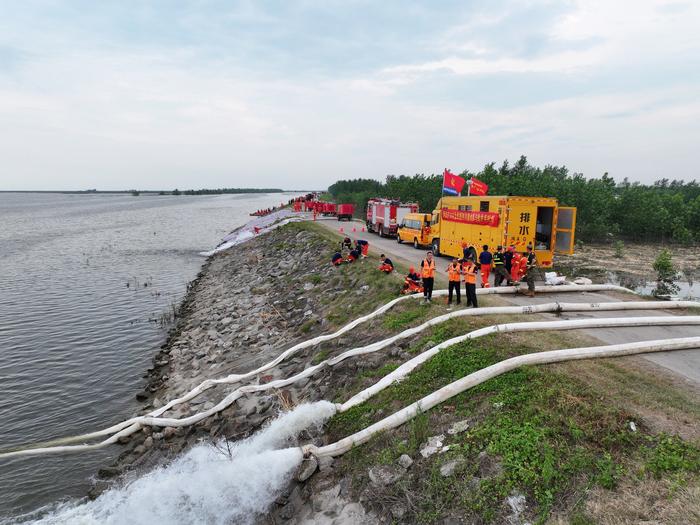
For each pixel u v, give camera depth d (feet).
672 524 17.57
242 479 28.76
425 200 190.08
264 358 51.90
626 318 40.98
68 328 74.54
